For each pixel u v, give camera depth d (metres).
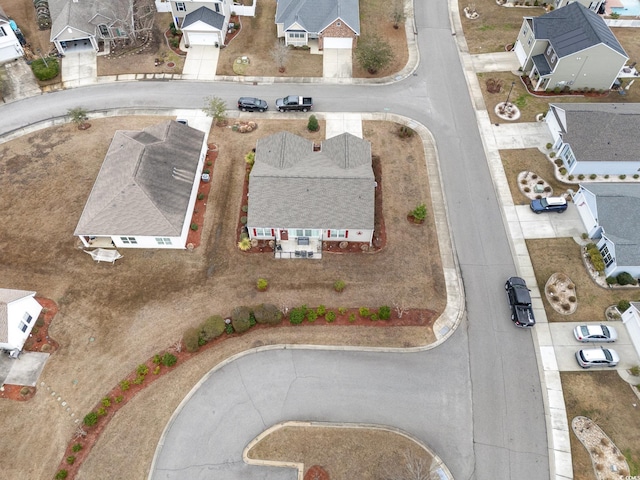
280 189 41.59
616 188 43.78
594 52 51.44
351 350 36.88
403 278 40.84
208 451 32.19
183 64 59.09
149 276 40.69
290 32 59.62
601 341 37.09
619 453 32.25
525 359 36.62
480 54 61.03
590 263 41.66
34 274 40.66
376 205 45.62
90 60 59.66
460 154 50.16
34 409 33.75
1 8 64.75
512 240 43.53
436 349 37.03
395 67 59.41
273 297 39.53
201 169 47.72
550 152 50.09
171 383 35.00
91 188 46.62
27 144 50.78
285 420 33.50
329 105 54.94
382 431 33.06
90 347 36.69
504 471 31.67
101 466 31.50
